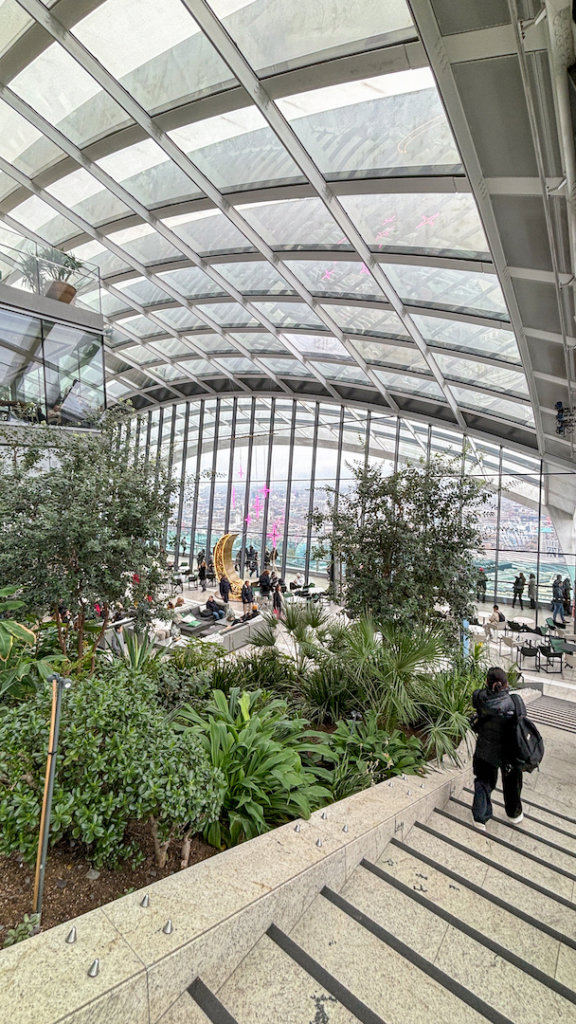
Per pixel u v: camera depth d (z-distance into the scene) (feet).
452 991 8.14
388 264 39.27
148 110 33.17
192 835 12.10
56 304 42.68
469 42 18.39
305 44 25.08
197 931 7.91
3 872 10.57
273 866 10.03
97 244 53.72
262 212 39.83
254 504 86.12
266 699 19.53
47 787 9.09
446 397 56.85
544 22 14.69
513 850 13.53
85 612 21.21
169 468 24.00
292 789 13.60
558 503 57.11
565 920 10.57
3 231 40.50
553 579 57.52
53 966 7.10
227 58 26.40
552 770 20.95
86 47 29.73
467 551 28.35
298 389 78.33
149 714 11.37
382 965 8.67
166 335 71.61
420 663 20.94
